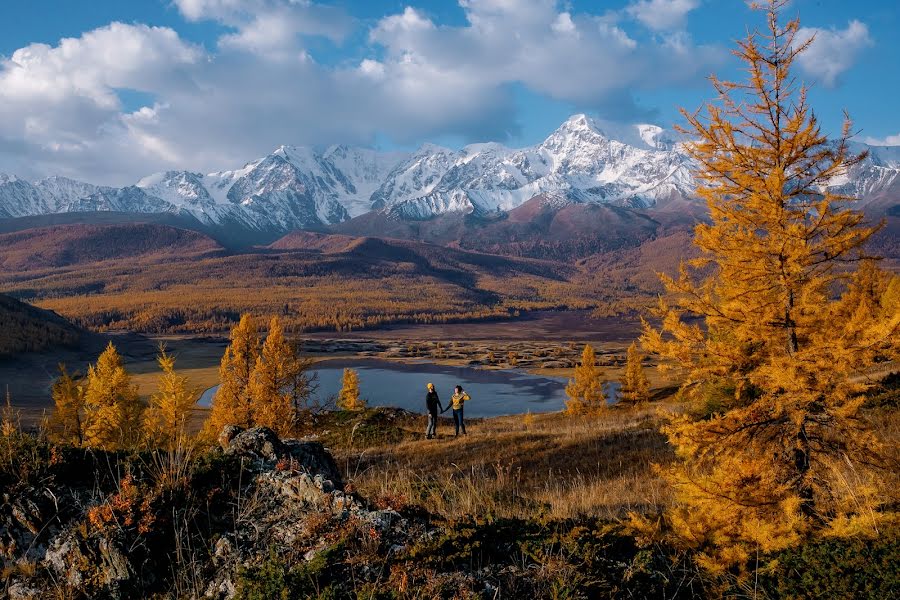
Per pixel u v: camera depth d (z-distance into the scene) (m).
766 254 7.54
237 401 31.50
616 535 5.38
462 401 22.00
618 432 20.14
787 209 7.51
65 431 28.05
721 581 5.29
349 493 5.08
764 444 7.48
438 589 3.90
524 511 6.09
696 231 8.19
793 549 5.56
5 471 4.63
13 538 4.39
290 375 31.41
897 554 4.75
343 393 49.03
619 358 167.50
